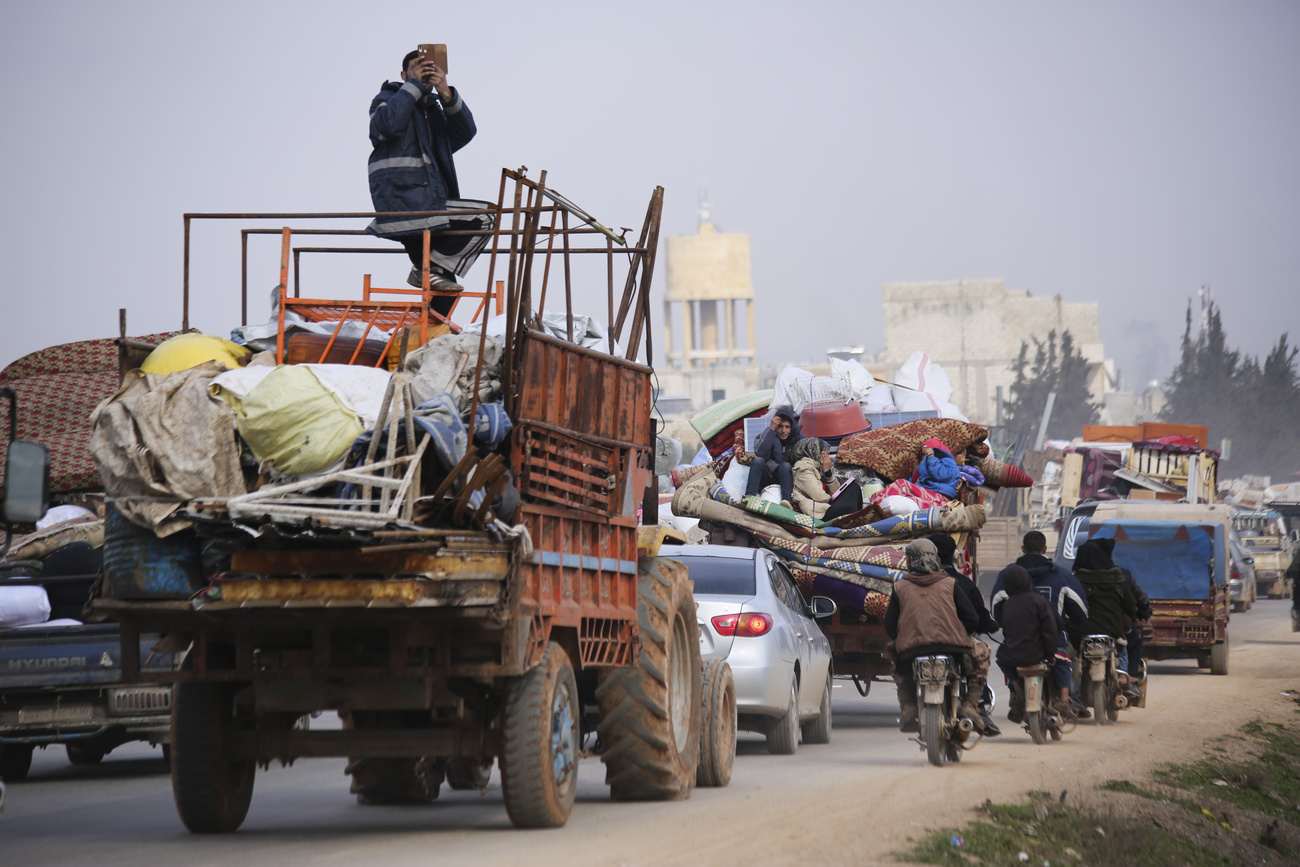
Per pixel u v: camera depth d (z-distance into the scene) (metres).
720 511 54.91
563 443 27.91
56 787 38.81
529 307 26.59
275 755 27.66
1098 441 154.12
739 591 43.53
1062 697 47.34
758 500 54.84
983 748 44.31
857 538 53.50
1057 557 85.00
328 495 24.53
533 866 23.00
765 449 56.91
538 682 26.72
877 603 52.19
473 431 24.48
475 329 33.25
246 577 24.09
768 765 40.31
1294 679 74.38
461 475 24.09
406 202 33.12
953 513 52.81
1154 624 77.25
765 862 23.39
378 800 33.72
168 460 24.03
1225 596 77.44
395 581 23.52
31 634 38.72
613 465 30.62
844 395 70.81
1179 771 39.06
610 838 26.08
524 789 26.59
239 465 24.44
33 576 41.88
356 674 26.05
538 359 26.53
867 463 58.09
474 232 32.75
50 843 27.09
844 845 25.08
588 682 33.72
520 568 25.22
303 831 28.48
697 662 34.50
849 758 42.50
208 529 23.95
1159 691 67.25
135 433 24.34
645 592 32.47
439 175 33.97
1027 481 61.78
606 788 35.62
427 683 26.14
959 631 39.03
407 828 28.59
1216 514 80.19
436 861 23.62
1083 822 29.14
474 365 26.03
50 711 39.06
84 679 39.03
